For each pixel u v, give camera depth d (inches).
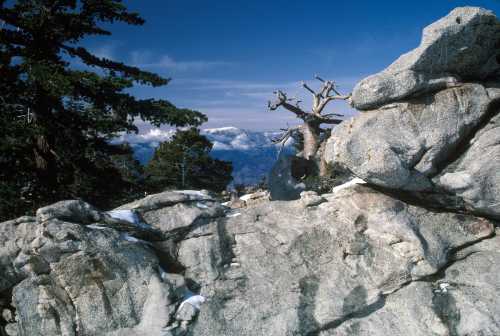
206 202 484.4
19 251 414.0
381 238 453.4
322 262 454.6
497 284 430.6
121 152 1095.0
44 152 914.7
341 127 476.7
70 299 415.2
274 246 460.4
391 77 451.8
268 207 490.0
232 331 421.1
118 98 923.4
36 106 893.2
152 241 452.8
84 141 994.1
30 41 905.5
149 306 413.1
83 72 852.0
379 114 460.1
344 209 472.7
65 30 952.3
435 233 456.8
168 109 952.3
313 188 878.4
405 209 462.3
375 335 422.3
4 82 832.3
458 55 455.2
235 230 468.1
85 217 426.0
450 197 466.0
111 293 414.3
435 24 447.8
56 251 405.1
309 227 467.2
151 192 1145.4
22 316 414.0
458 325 419.5
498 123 466.0
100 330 412.5
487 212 466.0
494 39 457.1
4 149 821.2
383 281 441.7
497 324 408.5
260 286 442.6
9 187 836.6
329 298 435.8
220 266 450.6
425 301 429.1
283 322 427.2
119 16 1000.9
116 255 415.8
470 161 461.1
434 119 458.9
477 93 466.6
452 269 450.6
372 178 445.7
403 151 447.5
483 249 461.1
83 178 1011.9
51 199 884.0
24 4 939.3
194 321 418.0
